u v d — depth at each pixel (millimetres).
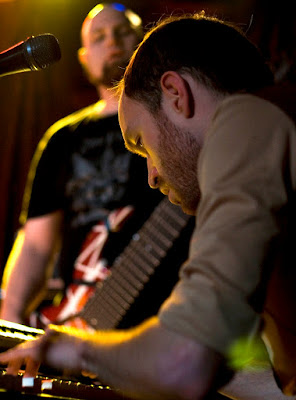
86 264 2365
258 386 1402
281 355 1205
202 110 1109
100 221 2375
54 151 2480
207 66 1125
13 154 3645
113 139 2424
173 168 1151
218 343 892
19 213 3598
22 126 3672
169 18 1289
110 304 2203
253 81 1140
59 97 3666
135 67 1178
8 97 3682
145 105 1160
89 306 2238
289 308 1102
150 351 915
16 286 2408
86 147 2451
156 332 927
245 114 990
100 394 1149
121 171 2383
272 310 1145
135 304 2184
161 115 1141
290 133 973
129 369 928
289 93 1043
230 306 896
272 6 2928
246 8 3051
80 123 2508
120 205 2365
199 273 927
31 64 1273
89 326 2221
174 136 1129
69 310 2352
